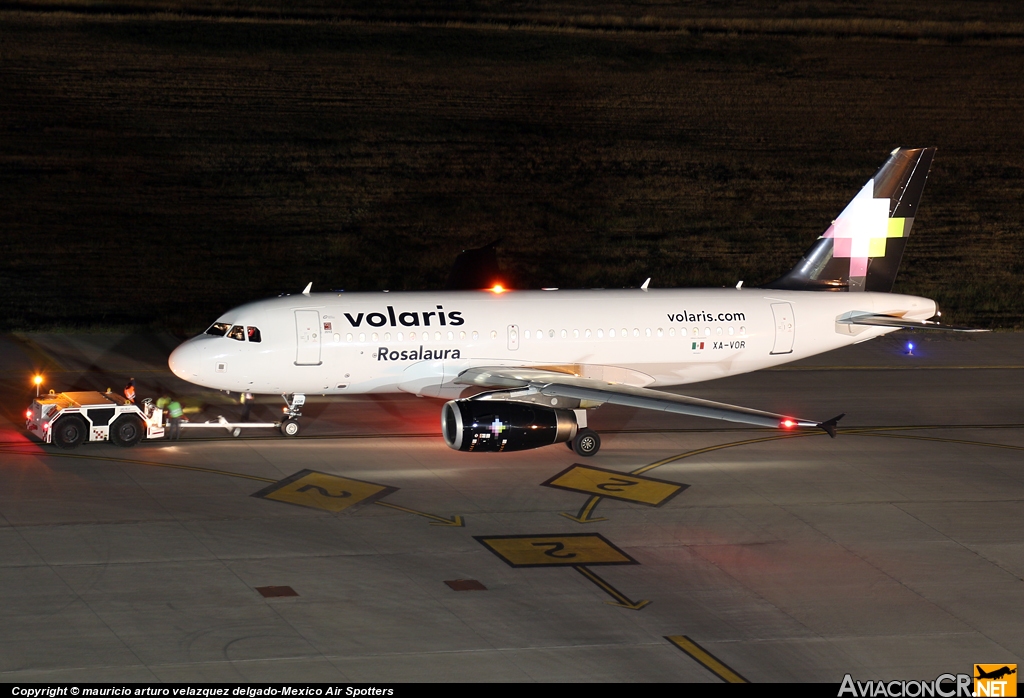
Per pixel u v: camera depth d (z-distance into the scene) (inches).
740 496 3683.6
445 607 2824.8
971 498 3725.4
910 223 4630.9
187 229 7603.4
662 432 4338.1
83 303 5989.2
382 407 4520.2
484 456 3988.7
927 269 7504.9
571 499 3609.7
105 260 6840.6
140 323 5659.5
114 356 5103.3
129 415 3909.9
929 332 6053.2
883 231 4608.8
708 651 2659.9
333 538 3228.3
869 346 5757.9
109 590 2839.6
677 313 4325.8
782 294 4490.7
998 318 6446.9
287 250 7258.9
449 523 3371.1
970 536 3410.4
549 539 3282.5
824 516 3533.5
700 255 7642.7
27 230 7337.6
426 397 4672.7
